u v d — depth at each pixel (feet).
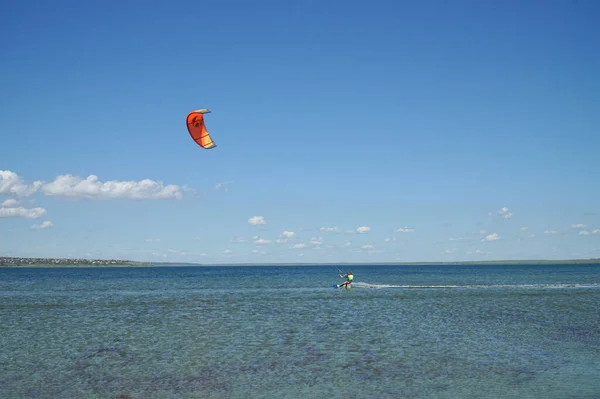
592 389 66.28
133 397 64.59
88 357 85.81
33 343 98.53
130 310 154.40
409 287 266.57
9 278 444.55
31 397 64.75
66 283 339.36
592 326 115.65
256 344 96.22
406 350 89.76
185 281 369.71
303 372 75.25
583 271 614.34
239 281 366.02
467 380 70.64
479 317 132.16
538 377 72.02
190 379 72.08
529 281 331.98
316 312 145.89
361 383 69.56
